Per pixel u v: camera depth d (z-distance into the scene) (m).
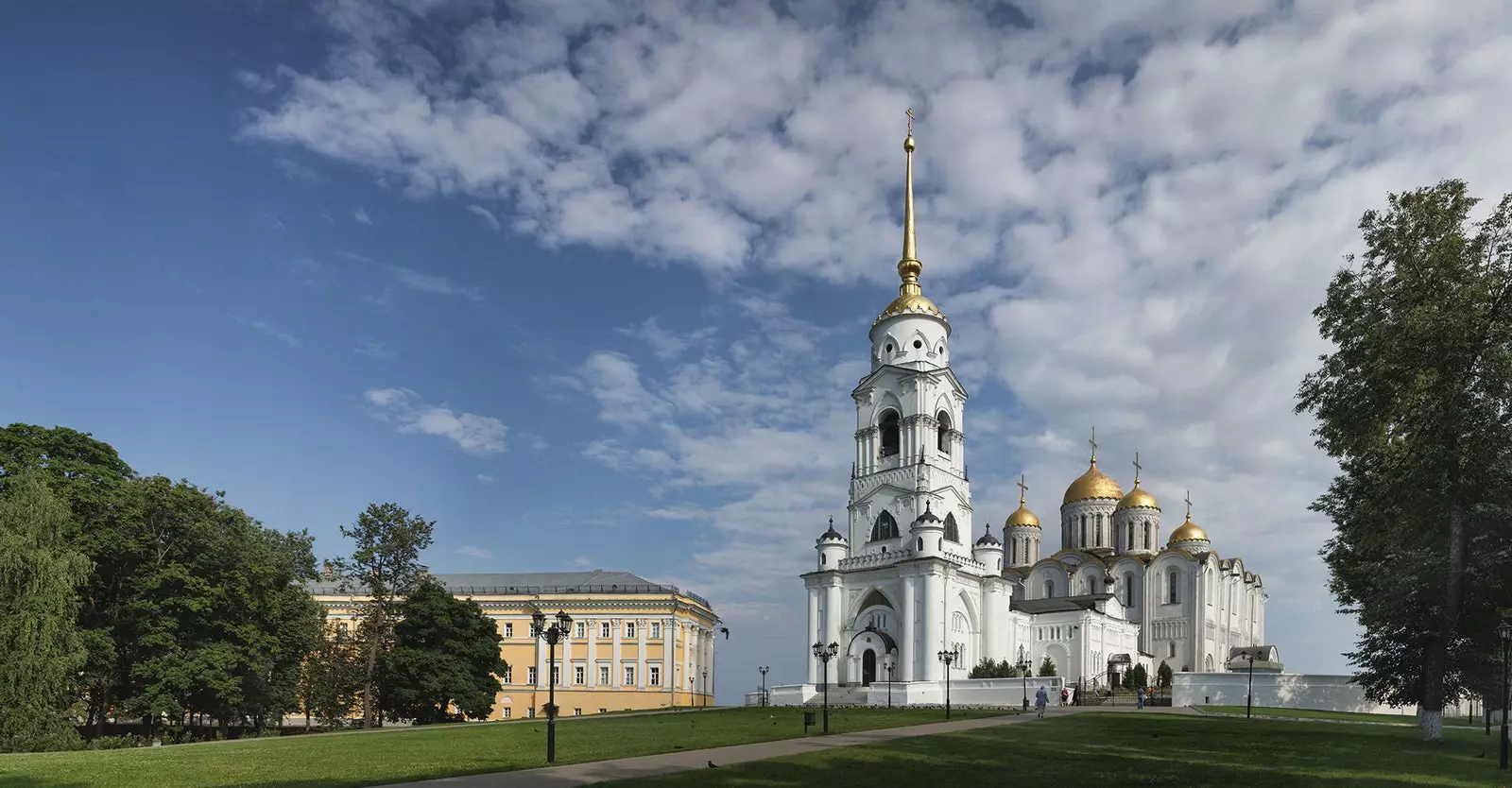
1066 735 51.16
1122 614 127.44
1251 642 146.50
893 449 119.88
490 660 97.44
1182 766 35.16
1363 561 60.00
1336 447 50.84
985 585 115.38
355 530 91.44
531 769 35.28
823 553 117.44
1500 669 51.41
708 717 75.00
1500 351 45.00
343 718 98.50
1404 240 47.16
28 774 33.53
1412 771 34.06
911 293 124.62
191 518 71.88
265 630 78.75
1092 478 148.12
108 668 67.81
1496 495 46.59
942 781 30.52
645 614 132.88
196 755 41.88
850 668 112.31
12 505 60.12
